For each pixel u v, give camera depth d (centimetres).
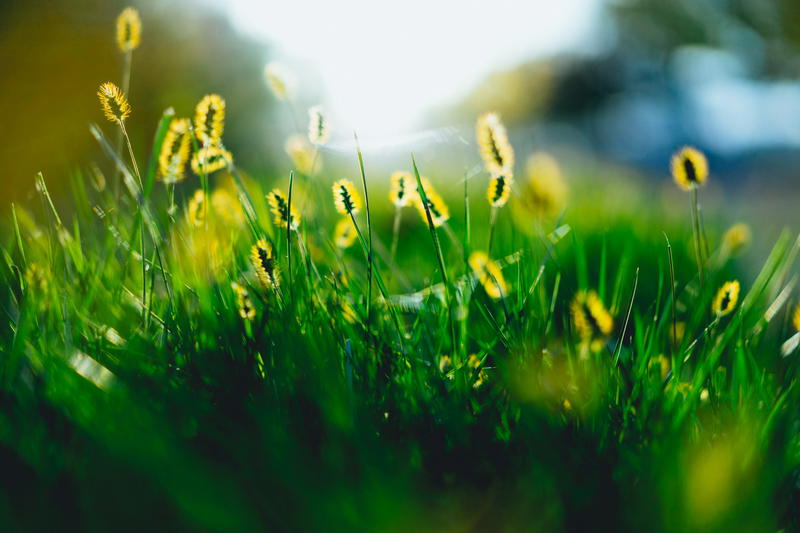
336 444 67
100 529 63
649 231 159
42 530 64
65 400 67
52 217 88
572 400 72
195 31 336
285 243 81
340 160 159
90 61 298
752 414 71
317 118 82
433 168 188
